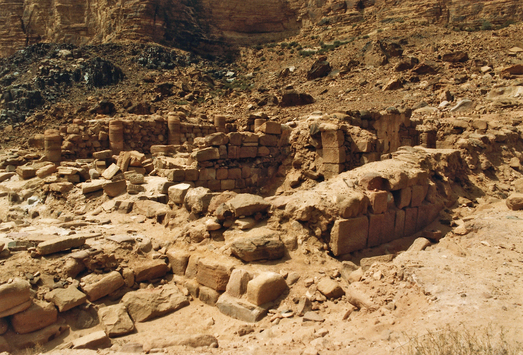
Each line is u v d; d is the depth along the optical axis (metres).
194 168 11.32
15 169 15.27
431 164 11.12
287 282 6.38
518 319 4.37
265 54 51.06
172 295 6.45
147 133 19.48
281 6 57.31
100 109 30.64
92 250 6.74
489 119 21.00
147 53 43.47
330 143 11.72
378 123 15.71
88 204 10.52
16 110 31.56
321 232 7.38
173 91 37.47
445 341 3.88
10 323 5.28
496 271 5.74
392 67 35.25
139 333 5.64
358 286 5.77
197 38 52.22
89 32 50.41
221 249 7.19
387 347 4.11
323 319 5.51
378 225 7.96
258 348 4.59
